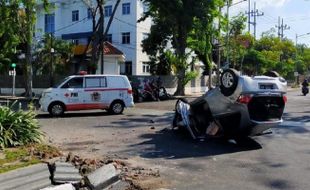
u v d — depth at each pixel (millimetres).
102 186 7324
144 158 9969
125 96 20828
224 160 9812
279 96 11508
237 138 12344
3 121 10344
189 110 12852
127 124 16188
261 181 7957
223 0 37812
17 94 38969
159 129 14586
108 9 51219
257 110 11367
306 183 7816
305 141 12250
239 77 11398
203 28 36562
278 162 9586
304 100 31922
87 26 52969
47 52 41750
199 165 9297
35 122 11203
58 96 19625
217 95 11961
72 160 8906
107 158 9766
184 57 38875
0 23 24844
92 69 33688
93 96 20203
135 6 49562
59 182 7160
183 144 11750
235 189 7426
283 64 70812
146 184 7668
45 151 9602
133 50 49719
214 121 12062
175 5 34500
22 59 39438
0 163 8211
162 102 30812
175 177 8227
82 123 16625
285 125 15531
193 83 46969
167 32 39531
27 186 6879
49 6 30156
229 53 51938
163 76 40438
